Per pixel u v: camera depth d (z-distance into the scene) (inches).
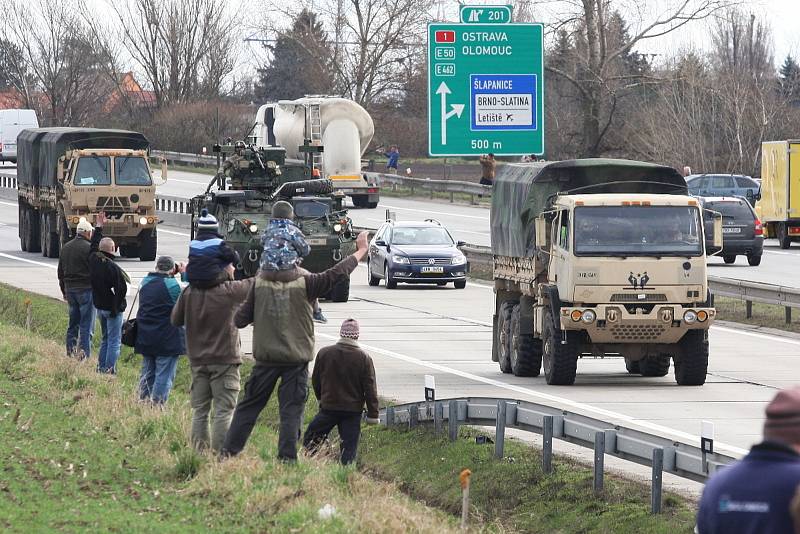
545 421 1926.7
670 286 2824.8
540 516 1809.8
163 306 2336.4
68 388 2439.7
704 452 1605.6
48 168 6053.2
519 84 3248.0
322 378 1899.6
